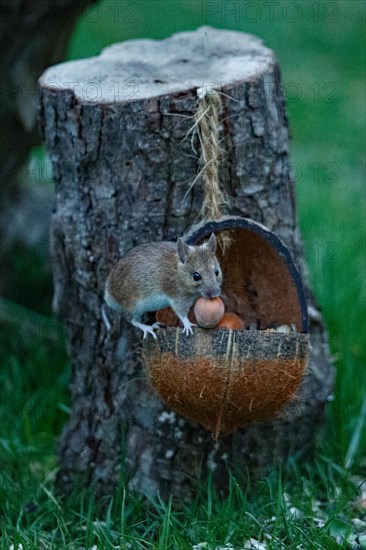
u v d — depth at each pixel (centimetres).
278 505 844
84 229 892
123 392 925
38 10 1127
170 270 809
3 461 1020
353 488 922
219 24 2530
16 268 1335
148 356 798
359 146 1952
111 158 862
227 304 880
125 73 907
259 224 819
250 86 862
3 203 1304
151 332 806
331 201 1611
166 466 927
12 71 1157
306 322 830
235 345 756
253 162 881
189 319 859
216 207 850
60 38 1174
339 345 1150
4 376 1160
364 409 1030
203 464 928
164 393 796
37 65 1171
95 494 952
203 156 838
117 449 942
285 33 2523
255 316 873
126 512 904
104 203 877
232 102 856
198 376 761
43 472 1023
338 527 852
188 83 853
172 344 768
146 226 873
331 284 1234
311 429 973
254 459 944
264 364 761
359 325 1206
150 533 881
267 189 897
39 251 1341
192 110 841
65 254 921
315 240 1427
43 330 1245
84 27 2427
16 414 1112
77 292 930
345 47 2462
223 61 918
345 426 1020
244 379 761
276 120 895
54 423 1104
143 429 926
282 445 955
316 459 966
